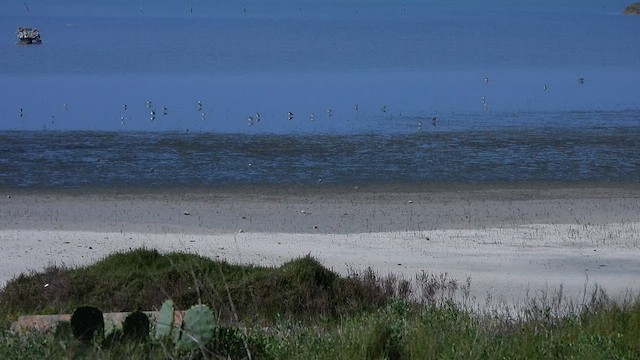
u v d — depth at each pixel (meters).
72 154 115.56
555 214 84.88
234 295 47.78
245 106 166.38
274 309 46.50
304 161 111.19
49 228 78.38
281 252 68.00
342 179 101.12
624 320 32.88
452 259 66.00
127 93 191.62
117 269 54.03
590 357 26.59
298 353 25.70
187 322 24.98
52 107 166.75
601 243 72.12
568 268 63.28
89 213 84.62
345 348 25.94
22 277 53.25
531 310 43.00
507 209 87.00
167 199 91.00
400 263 64.44
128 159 112.31
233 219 82.19
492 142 125.44
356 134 131.38
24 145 121.94
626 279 59.59
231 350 25.16
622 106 169.25
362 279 53.56
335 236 74.94
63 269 55.78
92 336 25.14
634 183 100.62
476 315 37.84
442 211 85.94
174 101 175.75
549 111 160.62
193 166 107.94
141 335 25.56
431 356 26.08
